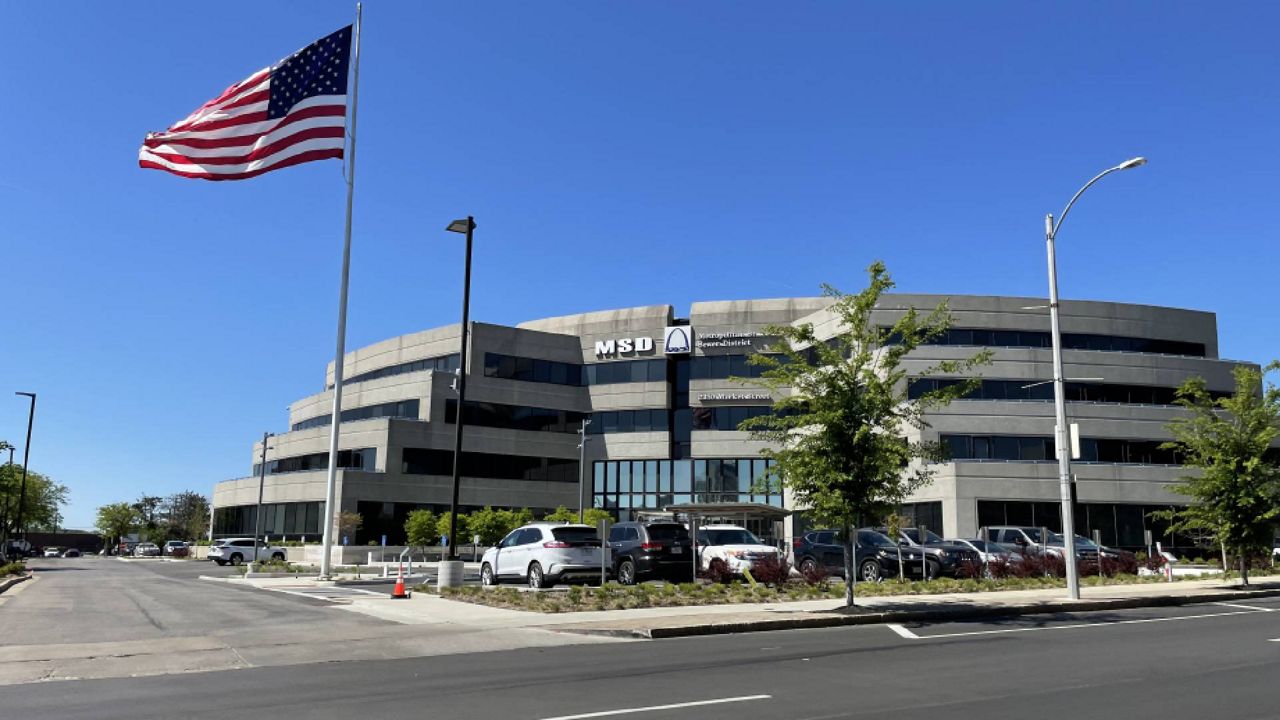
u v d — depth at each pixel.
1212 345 52.31
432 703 8.92
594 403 63.81
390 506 55.50
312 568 42.09
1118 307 50.97
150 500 136.12
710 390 60.69
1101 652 12.36
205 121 24.09
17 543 67.38
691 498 59.84
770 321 60.50
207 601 22.34
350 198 31.67
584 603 18.89
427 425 57.72
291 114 24.64
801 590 21.09
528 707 8.65
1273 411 24.77
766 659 11.91
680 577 23.55
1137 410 47.78
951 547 26.20
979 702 8.73
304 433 64.31
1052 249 21.36
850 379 17.91
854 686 9.72
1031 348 48.28
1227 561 34.19
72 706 8.98
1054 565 26.73
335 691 9.73
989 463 45.38
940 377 47.41
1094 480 45.84
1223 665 11.07
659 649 13.11
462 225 25.55
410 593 23.33
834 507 17.08
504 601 19.66
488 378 60.78
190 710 8.70
